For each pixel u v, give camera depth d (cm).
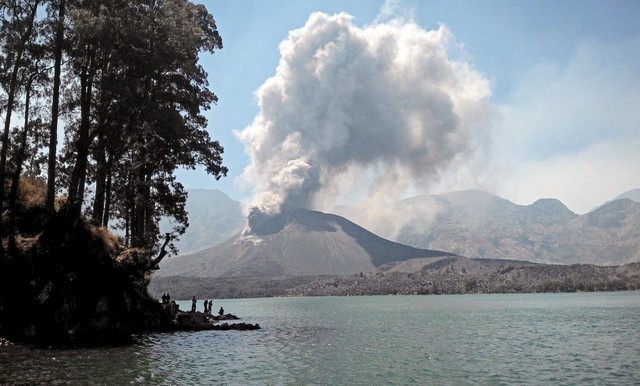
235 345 4581
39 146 5153
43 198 5453
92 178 5606
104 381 2777
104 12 4866
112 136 5225
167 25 5297
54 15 5022
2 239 4691
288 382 2906
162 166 5919
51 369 3069
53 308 4522
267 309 18175
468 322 8694
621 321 8044
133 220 6091
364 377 3095
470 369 3412
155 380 2858
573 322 8125
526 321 8669
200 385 2767
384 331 6700
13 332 4316
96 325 4822
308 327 7525
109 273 5138
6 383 2662
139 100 5081
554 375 3156
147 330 5491
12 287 4438
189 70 5722
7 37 4747
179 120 5400
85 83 5212
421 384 2900
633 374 3127
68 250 4819
